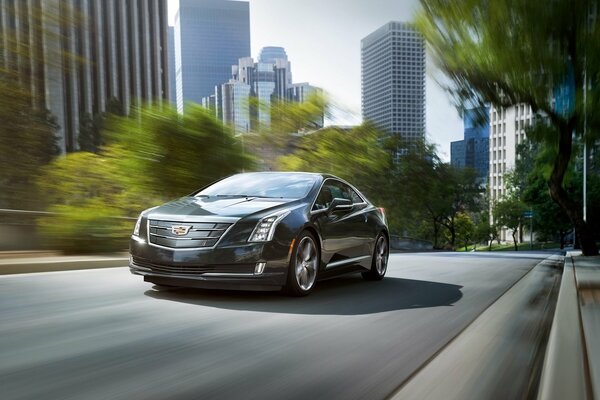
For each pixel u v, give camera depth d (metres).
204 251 5.43
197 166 16.06
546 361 3.23
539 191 63.12
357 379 3.03
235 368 3.21
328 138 25.98
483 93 11.54
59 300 5.48
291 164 24.11
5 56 10.27
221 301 5.57
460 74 11.27
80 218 10.65
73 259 9.17
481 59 10.38
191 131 15.90
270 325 4.49
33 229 10.80
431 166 36.03
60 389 2.75
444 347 3.83
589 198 56.22
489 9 8.80
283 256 5.65
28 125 11.49
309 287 6.11
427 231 74.06
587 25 7.82
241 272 5.48
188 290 6.20
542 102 10.96
